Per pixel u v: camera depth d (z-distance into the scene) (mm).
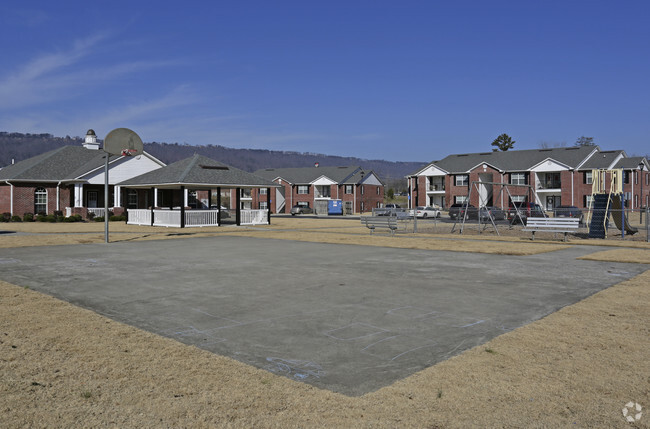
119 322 6906
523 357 5262
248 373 4820
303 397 4242
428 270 12078
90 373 4762
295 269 12266
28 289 9328
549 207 66000
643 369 4867
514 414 3906
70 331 6281
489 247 17625
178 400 4156
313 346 5824
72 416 3848
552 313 7418
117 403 4090
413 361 5266
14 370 4820
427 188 75125
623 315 7117
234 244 19281
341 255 15383
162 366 4984
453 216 46312
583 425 3723
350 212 79688
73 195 42969
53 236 22688
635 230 23953
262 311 7641
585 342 5773
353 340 6066
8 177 42125
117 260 14094
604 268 12336
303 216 62375
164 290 9406
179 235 24172
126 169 43094
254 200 84875
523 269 12203
